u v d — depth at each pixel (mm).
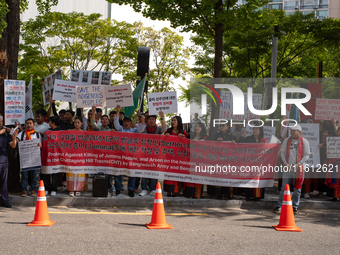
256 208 8070
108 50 22781
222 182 8164
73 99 9695
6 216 6359
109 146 8172
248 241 5176
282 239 5344
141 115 10164
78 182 7949
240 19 12539
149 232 5527
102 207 7613
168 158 8195
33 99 24312
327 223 6691
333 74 23156
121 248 4605
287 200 6133
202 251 4609
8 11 8211
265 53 18219
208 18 11969
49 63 22328
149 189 8477
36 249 4445
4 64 8359
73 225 5824
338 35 17031
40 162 7645
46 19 21234
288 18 17828
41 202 5848
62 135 8031
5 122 8141
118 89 8492
